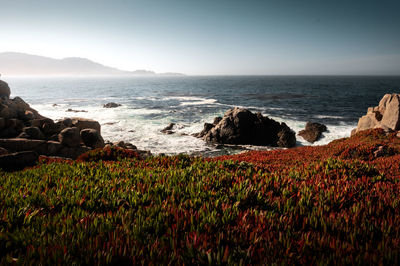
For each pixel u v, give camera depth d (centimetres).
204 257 259
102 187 541
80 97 9012
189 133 3722
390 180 645
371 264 242
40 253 261
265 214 375
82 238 296
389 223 333
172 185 541
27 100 7944
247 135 3416
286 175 677
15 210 406
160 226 337
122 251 269
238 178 568
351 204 433
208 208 388
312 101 7394
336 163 705
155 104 6831
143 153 2602
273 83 18600
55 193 510
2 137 1956
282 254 265
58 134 2200
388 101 2377
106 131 3719
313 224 348
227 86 15362
